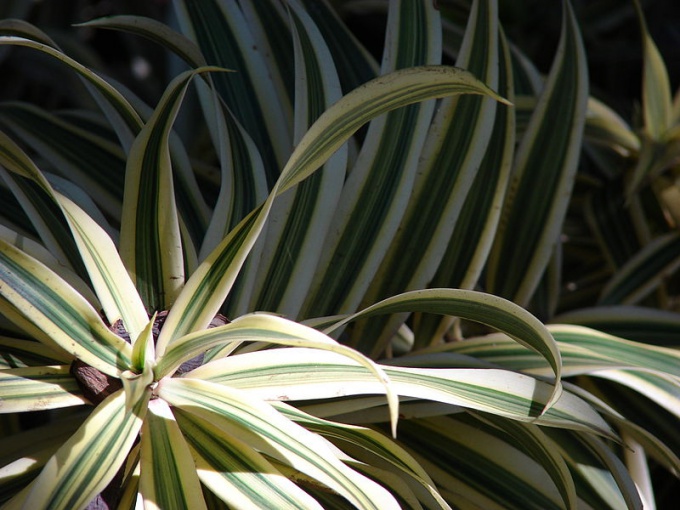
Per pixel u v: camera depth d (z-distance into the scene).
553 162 0.90
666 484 0.98
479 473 0.78
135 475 0.70
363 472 0.74
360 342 0.82
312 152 0.69
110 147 0.89
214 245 0.76
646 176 1.04
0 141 0.68
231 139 0.79
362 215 0.81
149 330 0.67
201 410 0.68
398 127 0.82
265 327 0.64
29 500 0.63
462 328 0.93
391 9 0.84
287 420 0.68
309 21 0.82
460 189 0.83
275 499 0.67
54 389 0.69
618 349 0.82
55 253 0.75
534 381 0.72
